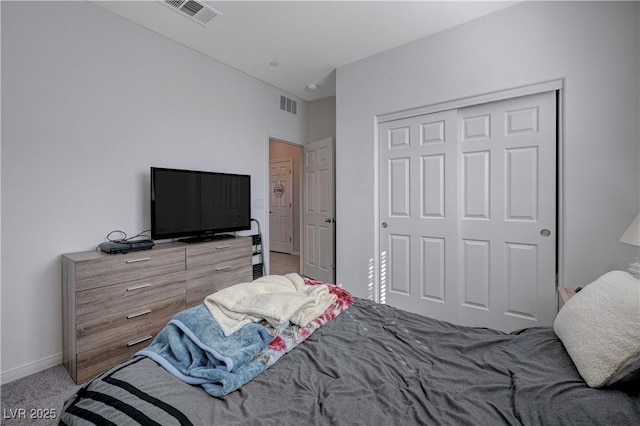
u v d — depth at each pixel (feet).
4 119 5.83
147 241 7.33
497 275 7.67
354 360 3.39
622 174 5.97
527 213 7.23
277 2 6.97
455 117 8.13
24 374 6.05
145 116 8.08
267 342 3.50
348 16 7.51
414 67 8.66
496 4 7.05
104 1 6.93
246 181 10.43
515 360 3.34
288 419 2.45
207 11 7.32
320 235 12.94
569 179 6.45
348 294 5.34
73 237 6.77
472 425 2.39
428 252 8.72
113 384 2.62
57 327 6.52
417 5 7.07
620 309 3.06
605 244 6.14
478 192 7.90
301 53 9.41
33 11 6.13
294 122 13.37
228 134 10.38
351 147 10.12
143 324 6.75
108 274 6.17
